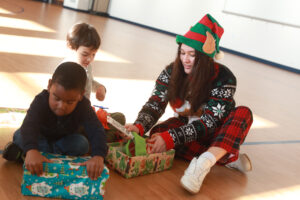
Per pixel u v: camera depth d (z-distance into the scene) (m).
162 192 1.36
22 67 2.77
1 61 2.81
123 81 3.12
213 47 1.47
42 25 5.49
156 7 9.78
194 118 1.66
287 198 1.56
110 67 3.60
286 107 3.60
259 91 4.15
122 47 5.18
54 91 1.11
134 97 2.65
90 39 1.55
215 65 1.58
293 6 6.78
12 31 4.32
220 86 1.55
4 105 1.88
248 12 7.55
